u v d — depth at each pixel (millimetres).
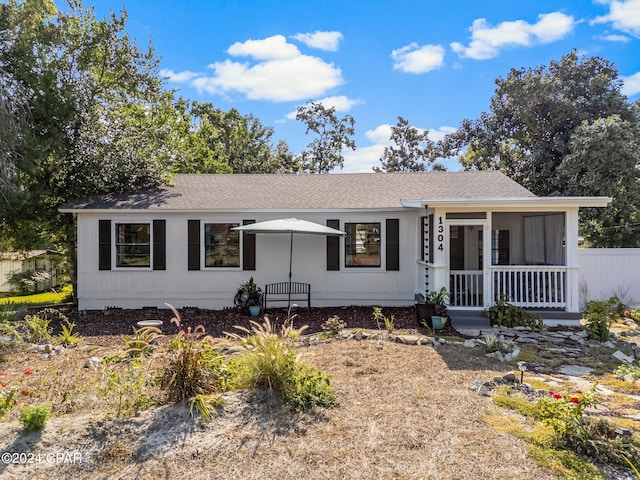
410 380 5590
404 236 12023
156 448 3734
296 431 4043
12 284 19344
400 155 34969
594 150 18828
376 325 9656
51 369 6117
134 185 13578
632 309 11156
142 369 5188
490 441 3848
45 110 11094
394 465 3467
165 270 11930
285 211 11766
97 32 13047
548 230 11281
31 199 11688
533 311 9625
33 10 11055
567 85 22719
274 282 12055
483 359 6684
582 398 3895
